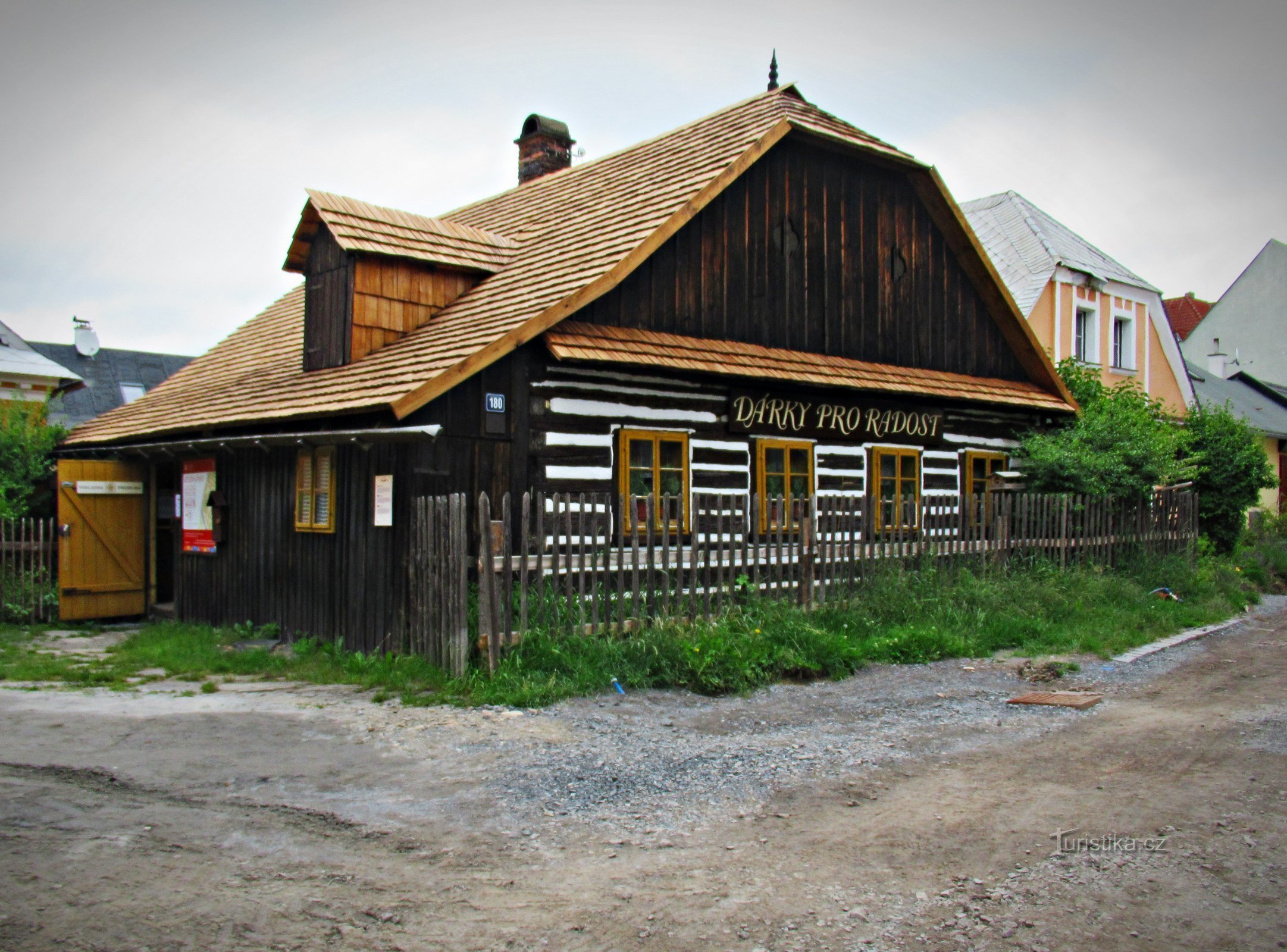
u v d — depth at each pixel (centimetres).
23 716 743
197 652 1048
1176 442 1839
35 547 1459
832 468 1363
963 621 1108
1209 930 394
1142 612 1262
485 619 836
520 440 1013
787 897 428
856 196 1452
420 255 1192
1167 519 1628
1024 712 779
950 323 1593
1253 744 673
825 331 1389
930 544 1234
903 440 1468
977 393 1534
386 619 955
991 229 2580
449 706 778
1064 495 1426
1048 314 2350
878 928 397
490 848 484
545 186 1652
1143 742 682
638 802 556
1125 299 2581
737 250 1275
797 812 540
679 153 1384
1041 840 493
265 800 550
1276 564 1958
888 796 566
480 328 1042
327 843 489
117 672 954
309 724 723
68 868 451
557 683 819
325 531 1057
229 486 1259
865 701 821
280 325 1745
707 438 1209
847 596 1134
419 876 450
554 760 634
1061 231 2595
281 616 1138
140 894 425
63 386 2148
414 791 570
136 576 1509
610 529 917
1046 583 1262
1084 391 2006
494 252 1302
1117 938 388
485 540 834
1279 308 3981
